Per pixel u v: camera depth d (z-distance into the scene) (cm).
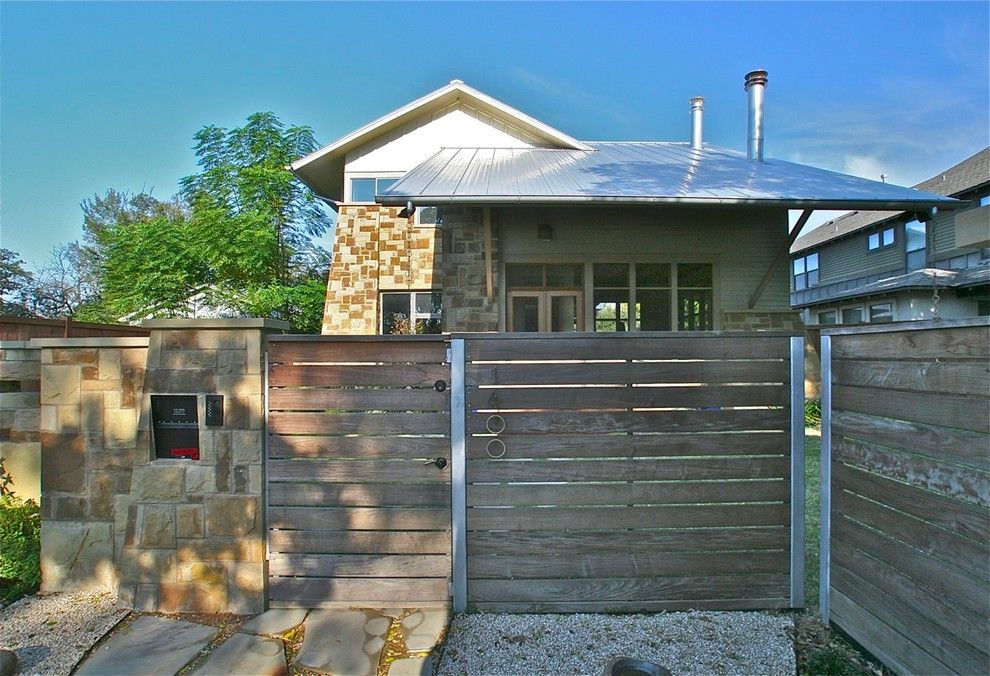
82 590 296
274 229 1371
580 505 269
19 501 345
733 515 269
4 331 465
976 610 173
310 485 273
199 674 215
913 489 202
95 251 2125
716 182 705
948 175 1666
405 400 271
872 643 224
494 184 687
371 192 1073
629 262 812
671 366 269
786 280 808
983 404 171
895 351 212
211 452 272
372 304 1017
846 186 689
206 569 271
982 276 1248
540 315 816
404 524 271
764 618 262
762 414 269
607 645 238
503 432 269
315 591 273
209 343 274
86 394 300
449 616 262
